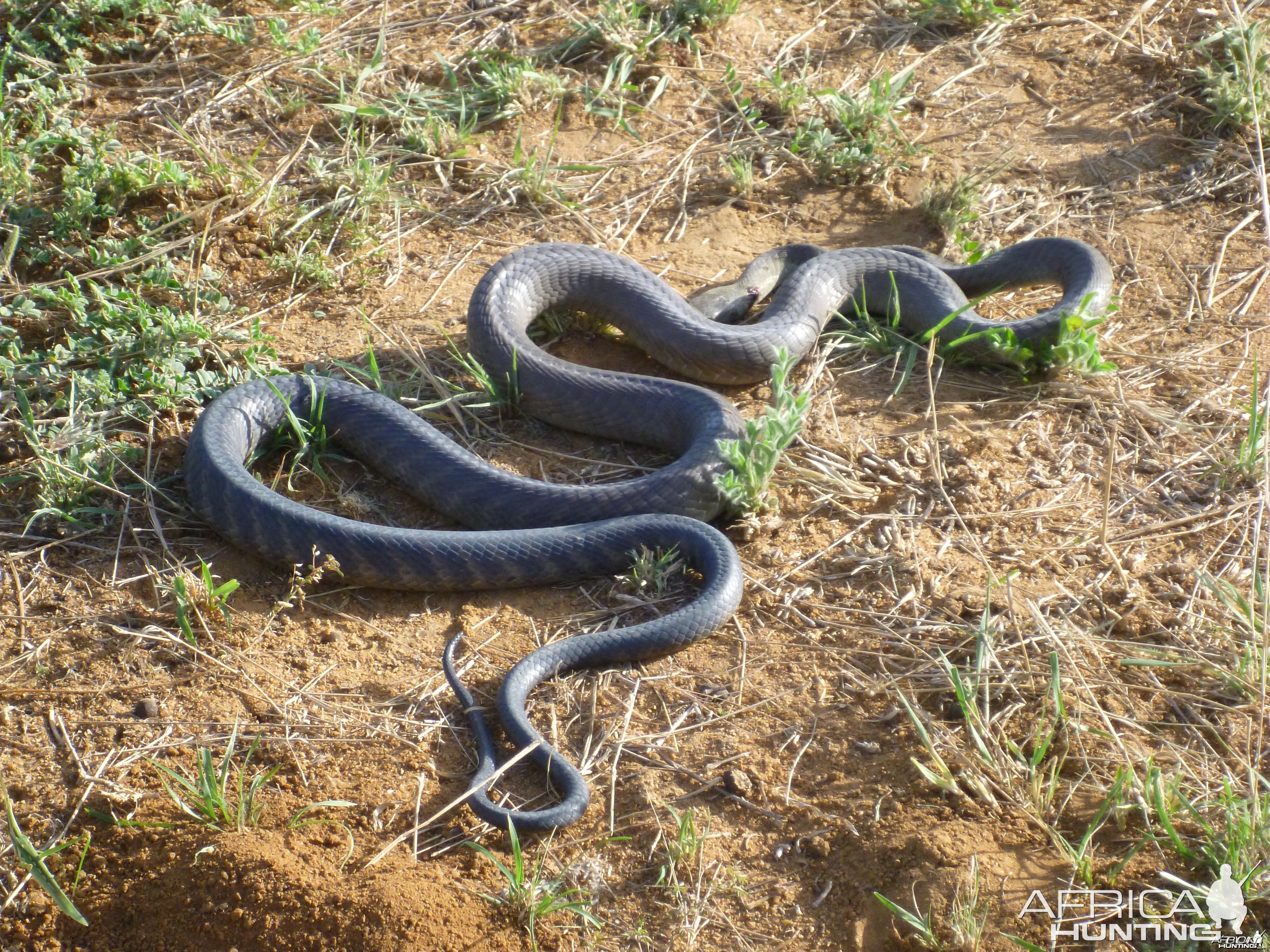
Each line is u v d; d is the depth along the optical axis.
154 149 2.14
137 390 1.91
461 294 2.04
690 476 1.83
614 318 1.99
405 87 2.23
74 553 1.81
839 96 2.20
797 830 1.64
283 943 1.60
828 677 1.73
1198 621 1.74
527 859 1.63
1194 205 2.12
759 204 2.15
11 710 1.71
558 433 1.93
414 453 1.86
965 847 1.62
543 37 2.30
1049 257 2.01
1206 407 1.91
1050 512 1.83
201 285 2.01
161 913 1.62
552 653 1.73
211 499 1.81
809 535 1.83
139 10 2.26
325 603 1.78
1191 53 2.26
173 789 1.66
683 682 1.73
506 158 2.18
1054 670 1.68
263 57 2.26
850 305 2.03
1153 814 1.62
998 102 2.25
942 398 1.95
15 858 1.64
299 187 2.12
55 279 2.01
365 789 1.67
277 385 1.89
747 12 2.37
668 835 1.64
